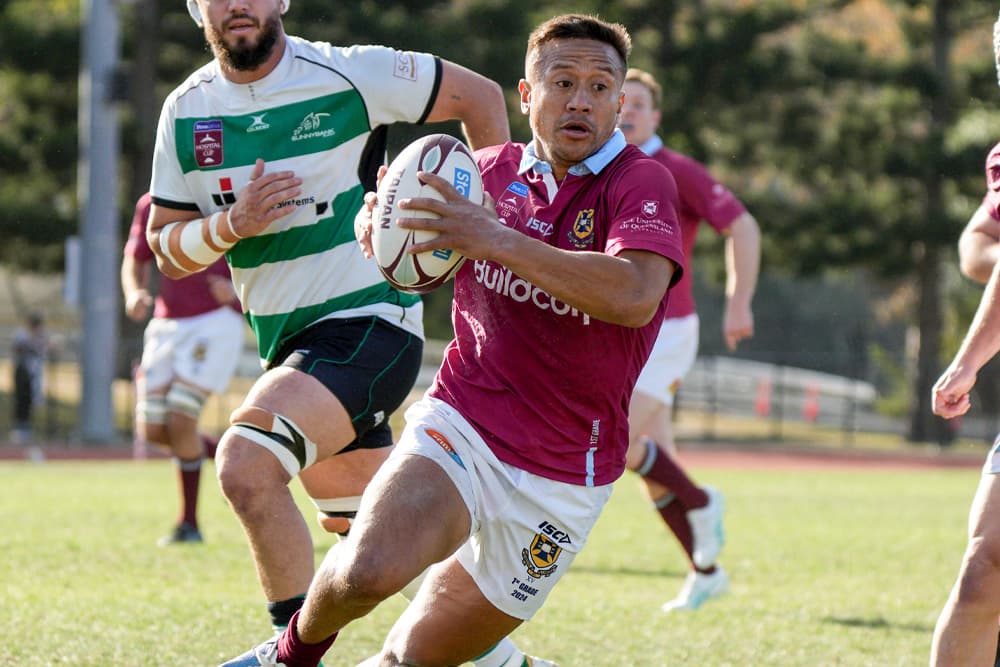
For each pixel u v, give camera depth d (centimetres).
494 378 1457
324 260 1819
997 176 1598
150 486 4984
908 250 11506
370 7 10400
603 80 1419
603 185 1428
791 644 2178
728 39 11406
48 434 9162
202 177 1828
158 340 3353
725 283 12569
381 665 1486
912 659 2081
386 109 1847
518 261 1334
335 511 1902
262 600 2409
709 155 11850
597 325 1420
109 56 8275
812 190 12962
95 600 2367
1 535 3247
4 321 14962
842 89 11931
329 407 1727
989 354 1548
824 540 3644
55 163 10681
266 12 1758
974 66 11638
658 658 2050
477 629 1476
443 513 1391
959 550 3459
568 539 1479
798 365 12031
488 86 1900
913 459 9338
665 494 2595
